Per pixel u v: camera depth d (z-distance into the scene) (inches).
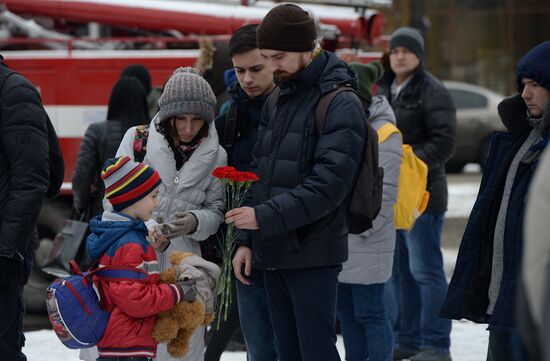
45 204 813.2
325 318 424.5
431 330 615.2
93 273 395.9
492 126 1742.1
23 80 460.1
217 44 649.0
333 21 897.5
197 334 451.5
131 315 394.9
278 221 407.2
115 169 406.9
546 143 405.4
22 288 469.1
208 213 447.8
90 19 895.1
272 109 445.1
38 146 453.4
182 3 893.8
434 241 623.2
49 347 649.0
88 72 831.1
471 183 1614.2
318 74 421.7
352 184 424.2
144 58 829.8
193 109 442.6
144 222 412.5
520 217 410.6
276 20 415.5
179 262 422.3
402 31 644.7
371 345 527.2
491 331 418.6
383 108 542.6
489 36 2431.1
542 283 254.8
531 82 414.0
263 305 475.2
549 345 243.8
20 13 906.1
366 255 521.3
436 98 634.8
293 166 418.6
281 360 445.7
